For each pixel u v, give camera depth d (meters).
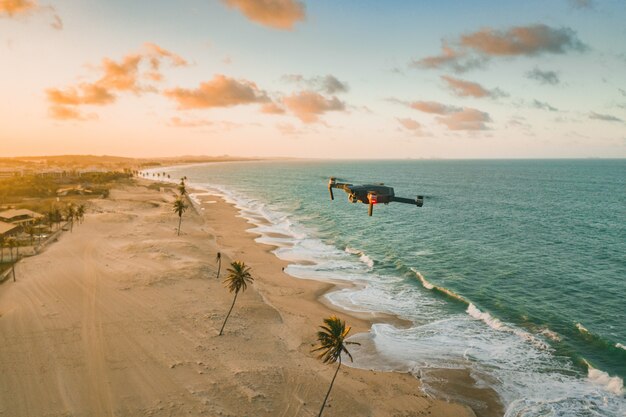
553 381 36.09
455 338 44.12
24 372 34.31
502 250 79.25
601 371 36.69
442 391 35.16
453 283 60.94
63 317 44.59
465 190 186.25
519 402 33.41
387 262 72.50
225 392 33.16
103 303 48.72
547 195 164.88
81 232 88.50
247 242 87.69
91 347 38.66
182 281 57.22
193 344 40.38
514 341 43.19
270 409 31.69
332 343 30.34
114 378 34.00
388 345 42.75
